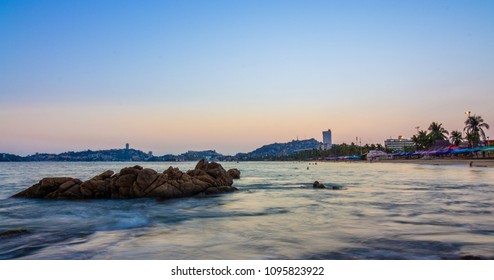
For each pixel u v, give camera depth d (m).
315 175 66.69
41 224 17.12
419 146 173.62
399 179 47.56
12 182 53.69
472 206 20.31
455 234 12.76
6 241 12.96
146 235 13.78
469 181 40.56
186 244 11.95
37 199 27.33
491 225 14.45
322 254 10.37
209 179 33.28
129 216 19.33
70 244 12.36
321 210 19.78
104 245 12.12
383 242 11.67
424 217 16.64
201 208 22.02
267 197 27.67
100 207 23.11
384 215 17.48
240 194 30.05
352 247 11.09
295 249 10.98
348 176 59.78
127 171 28.64
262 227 14.89
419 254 10.22
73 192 27.48
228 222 16.53
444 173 58.62
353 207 20.77
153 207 22.88
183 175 30.55
